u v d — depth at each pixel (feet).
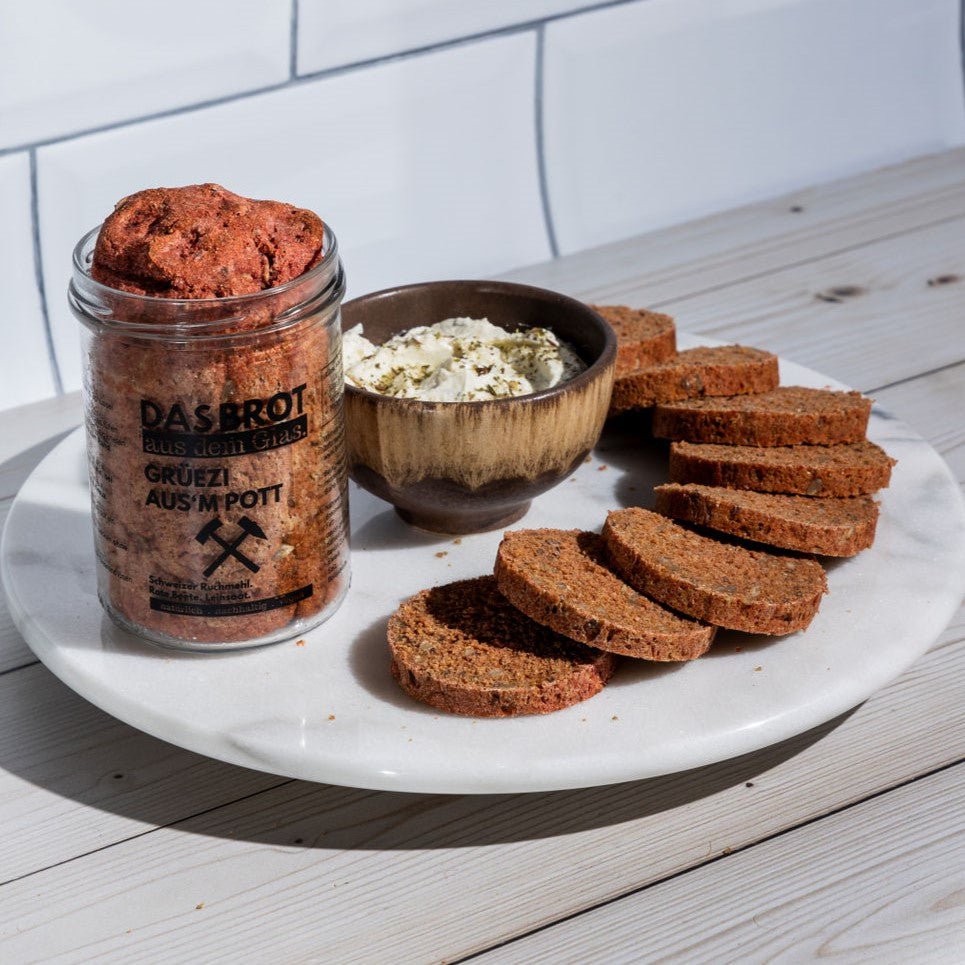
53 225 4.74
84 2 4.44
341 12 4.93
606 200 5.91
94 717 2.83
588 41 5.53
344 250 5.35
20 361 4.89
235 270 2.47
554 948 2.27
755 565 2.91
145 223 2.53
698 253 5.21
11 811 2.56
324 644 2.80
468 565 3.14
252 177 5.02
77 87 4.54
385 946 2.28
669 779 2.66
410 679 2.60
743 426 3.39
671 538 3.00
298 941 2.29
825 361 4.37
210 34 4.71
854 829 2.53
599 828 2.54
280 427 2.55
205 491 2.54
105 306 2.42
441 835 2.52
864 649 2.75
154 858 2.47
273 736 2.49
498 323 3.50
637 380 3.56
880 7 6.30
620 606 2.75
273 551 2.66
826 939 2.27
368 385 3.14
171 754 2.72
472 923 2.33
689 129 5.98
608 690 2.65
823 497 3.20
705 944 2.27
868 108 6.48
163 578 2.65
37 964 2.24
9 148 4.52
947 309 4.71
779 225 5.44
